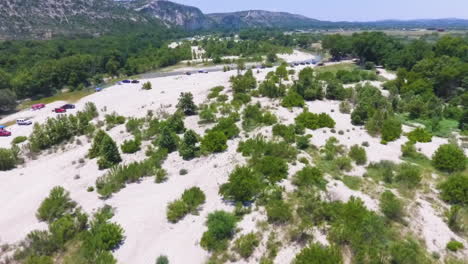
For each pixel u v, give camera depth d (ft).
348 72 223.30
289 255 51.21
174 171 89.56
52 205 70.64
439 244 55.11
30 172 97.96
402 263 47.42
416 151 100.22
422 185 77.10
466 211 66.03
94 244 54.54
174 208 65.98
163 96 196.54
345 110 144.77
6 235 64.54
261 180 74.59
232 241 55.77
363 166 87.61
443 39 250.16
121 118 144.25
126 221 65.21
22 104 222.28
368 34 318.04
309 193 67.56
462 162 85.40
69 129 130.21
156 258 53.83
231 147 100.94
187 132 98.07
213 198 72.33
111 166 94.79
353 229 53.62
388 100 158.40
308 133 113.91
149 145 108.99
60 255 55.77
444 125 133.90
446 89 177.47
